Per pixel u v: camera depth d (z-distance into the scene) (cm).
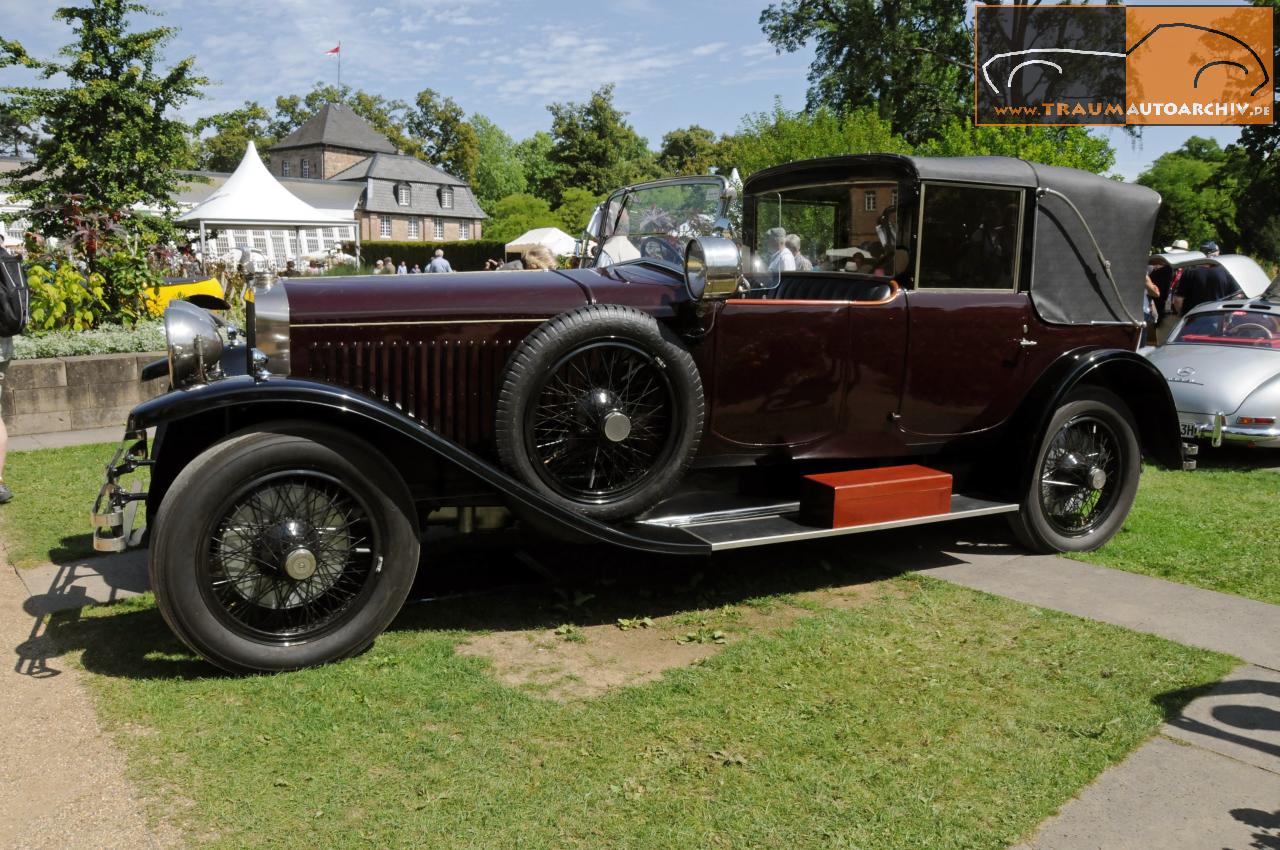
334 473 321
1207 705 308
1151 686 321
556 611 394
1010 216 448
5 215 1281
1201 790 257
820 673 329
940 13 2658
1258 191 2027
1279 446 710
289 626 336
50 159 1327
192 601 304
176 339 328
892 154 427
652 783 255
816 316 409
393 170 6081
